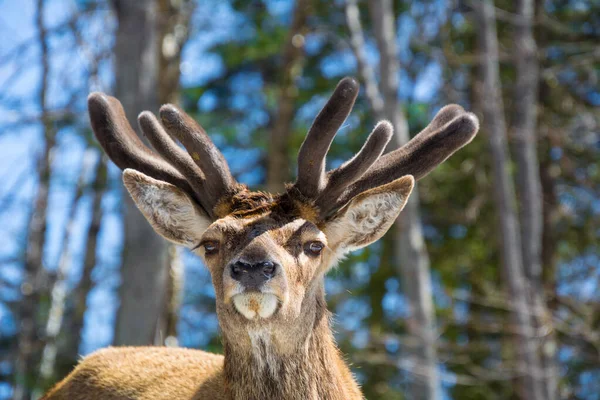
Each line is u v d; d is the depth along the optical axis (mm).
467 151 26359
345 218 8000
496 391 26312
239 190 7906
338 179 7875
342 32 28953
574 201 27344
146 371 8992
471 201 26531
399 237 20281
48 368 23203
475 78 25500
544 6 27469
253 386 7434
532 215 22500
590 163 27000
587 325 20922
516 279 21141
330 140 7680
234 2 28406
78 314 25953
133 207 15422
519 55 23328
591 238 26750
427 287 20016
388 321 27750
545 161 27562
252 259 6934
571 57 26891
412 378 19391
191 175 8078
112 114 8734
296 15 26094
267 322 7098
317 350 7680
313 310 7633
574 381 24719
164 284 15477
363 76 22703
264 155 29531
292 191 7824
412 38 25594
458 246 27906
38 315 24609
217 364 8766
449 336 26266
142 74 15914
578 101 27844
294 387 7473
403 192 7938
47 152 26672
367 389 25422
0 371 24281
